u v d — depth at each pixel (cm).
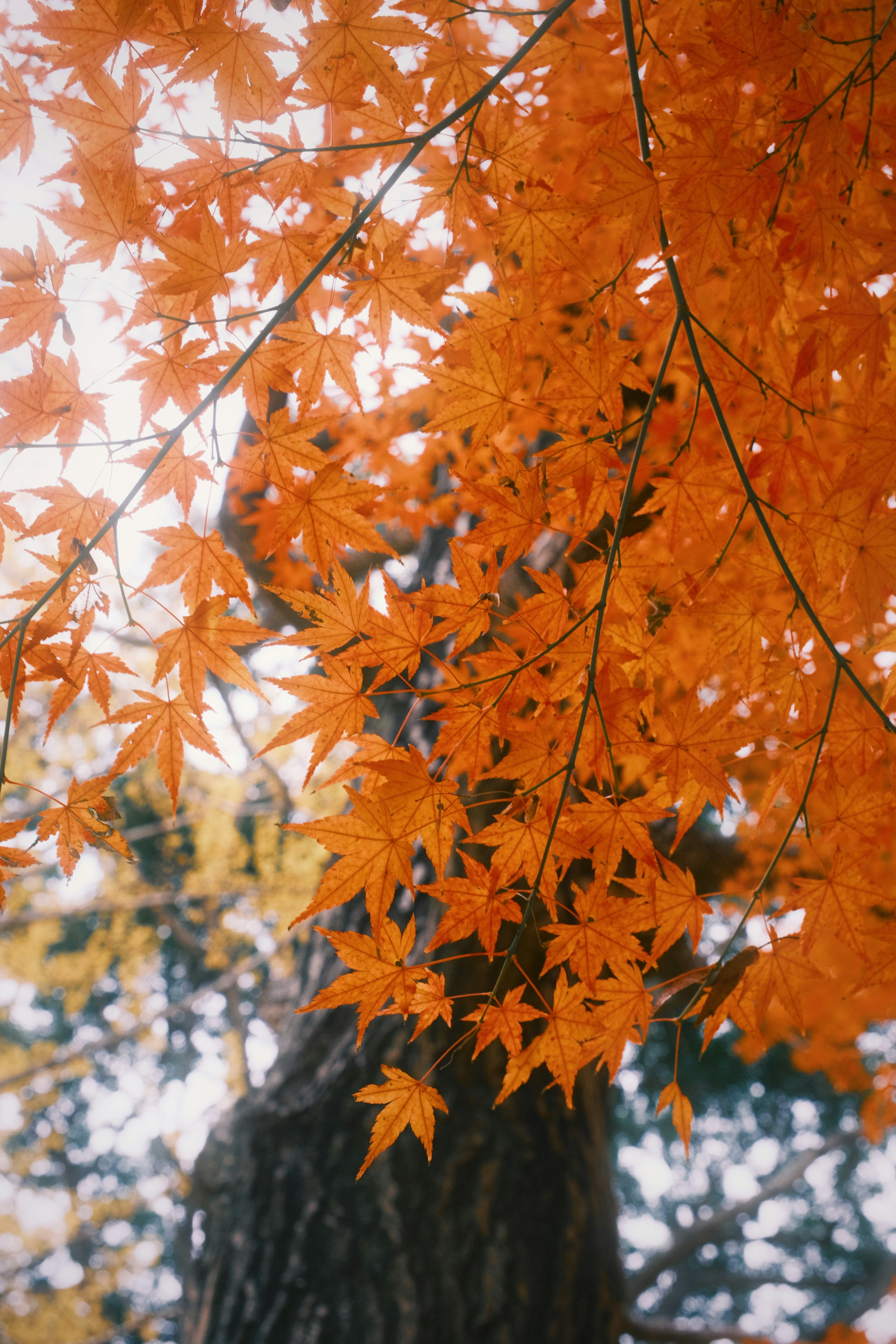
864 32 104
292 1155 183
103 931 579
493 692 99
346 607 99
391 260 100
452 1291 165
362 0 95
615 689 99
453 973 176
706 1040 102
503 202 104
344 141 107
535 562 162
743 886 207
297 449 99
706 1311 852
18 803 489
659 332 113
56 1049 611
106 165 98
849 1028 265
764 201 98
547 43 110
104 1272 632
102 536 96
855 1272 813
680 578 108
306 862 461
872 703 95
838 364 100
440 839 98
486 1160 178
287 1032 217
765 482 106
